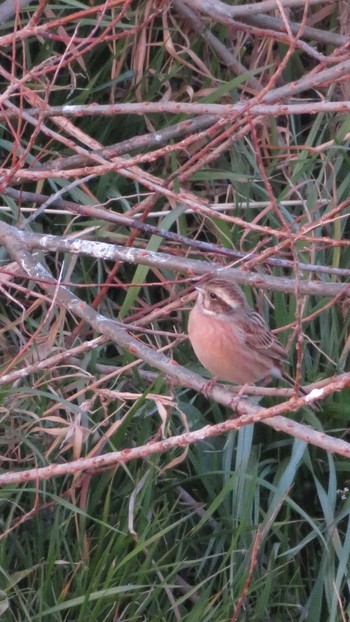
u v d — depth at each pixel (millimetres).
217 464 8672
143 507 7945
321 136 9836
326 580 8141
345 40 9922
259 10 9406
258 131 9820
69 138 9781
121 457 6539
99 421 8570
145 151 9773
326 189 9609
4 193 8578
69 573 7832
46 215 9555
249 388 7332
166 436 8258
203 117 9234
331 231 9641
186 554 8422
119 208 9633
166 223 8797
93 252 7781
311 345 9188
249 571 7039
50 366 8008
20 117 7383
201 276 7660
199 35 10039
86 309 7531
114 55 9742
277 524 8156
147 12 9750
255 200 9781
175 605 7648
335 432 8930
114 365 9055
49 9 9672
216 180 9938
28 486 8219
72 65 9938
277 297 9047
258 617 7797
